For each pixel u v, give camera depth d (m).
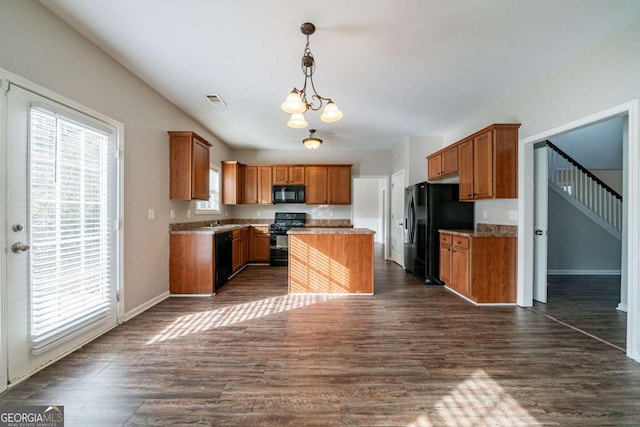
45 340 1.90
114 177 2.61
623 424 1.45
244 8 1.92
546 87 2.87
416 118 4.23
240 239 5.13
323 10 1.94
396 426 1.44
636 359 2.05
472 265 3.30
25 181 1.81
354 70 2.79
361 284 3.72
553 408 1.57
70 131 2.13
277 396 1.66
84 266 2.25
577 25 2.11
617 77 2.19
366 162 6.37
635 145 2.05
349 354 2.15
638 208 2.04
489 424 1.46
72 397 1.63
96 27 2.15
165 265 3.51
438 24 2.09
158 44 2.36
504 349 2.23
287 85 3.12
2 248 1.68
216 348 2.23
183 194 3.59
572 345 2.30
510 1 1.86
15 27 1.75
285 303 3.35
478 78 2.96
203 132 4.71
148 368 1.94
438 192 4.25
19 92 1.77
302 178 6.00
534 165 3.48
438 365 2.00
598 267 5.00
